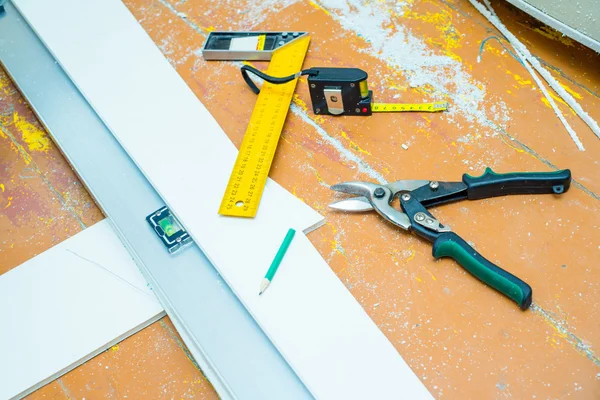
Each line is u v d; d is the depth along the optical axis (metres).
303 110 1.57
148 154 1.54
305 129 1.54
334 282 1.27
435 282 1.27
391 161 1.45
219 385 1.22
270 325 1.23
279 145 1.52
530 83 1.51
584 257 1.25
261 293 1.27
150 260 1.39
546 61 1.54
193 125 1.57
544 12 1.45
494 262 1.27
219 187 1.45
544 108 1.47
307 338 1.21
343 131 1.51
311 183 1.45
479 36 1.62
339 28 1.70
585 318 1.18
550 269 1.24
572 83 1.50
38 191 1.61
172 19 1.83
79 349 1.33
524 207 1.32
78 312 1.38
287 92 1.58
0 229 1.56
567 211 1.31
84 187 1.60
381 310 1.25
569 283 1.22
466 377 1.15
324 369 1.17
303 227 1.36
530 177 1.29
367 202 1.36
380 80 1.58
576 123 1.43
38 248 1.51
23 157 1.68
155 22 1.83
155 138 1.56
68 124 1.66
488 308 1.22
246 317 1.28
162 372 1.30
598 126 1.41
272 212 1.39
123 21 1.83
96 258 1.45
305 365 1.18
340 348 1.19
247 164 1.46
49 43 1.82
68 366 1.32
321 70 1.47
